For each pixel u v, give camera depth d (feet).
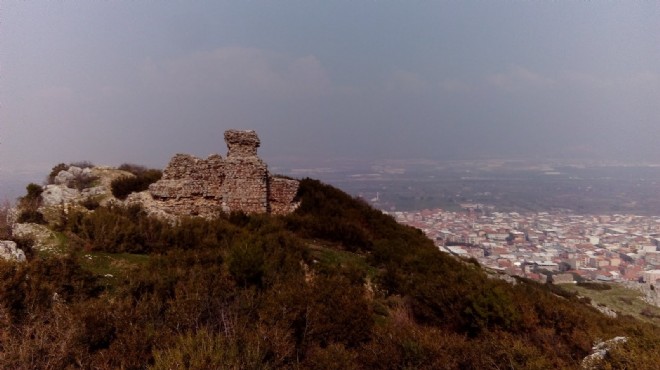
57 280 30.94
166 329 24.45
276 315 27.32
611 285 113.70
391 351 26.04
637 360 25.53
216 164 73.26
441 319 37.09
